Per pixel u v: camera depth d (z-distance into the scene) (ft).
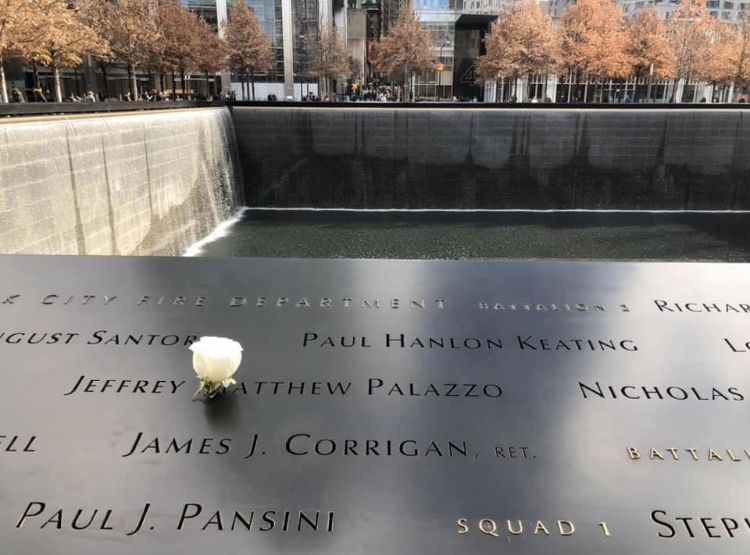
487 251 77.36
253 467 9.62
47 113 61.36
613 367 12.21
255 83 195.31
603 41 146.30
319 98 169.27
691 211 105.81
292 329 13.28
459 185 105.91
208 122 90.43
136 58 114.11
